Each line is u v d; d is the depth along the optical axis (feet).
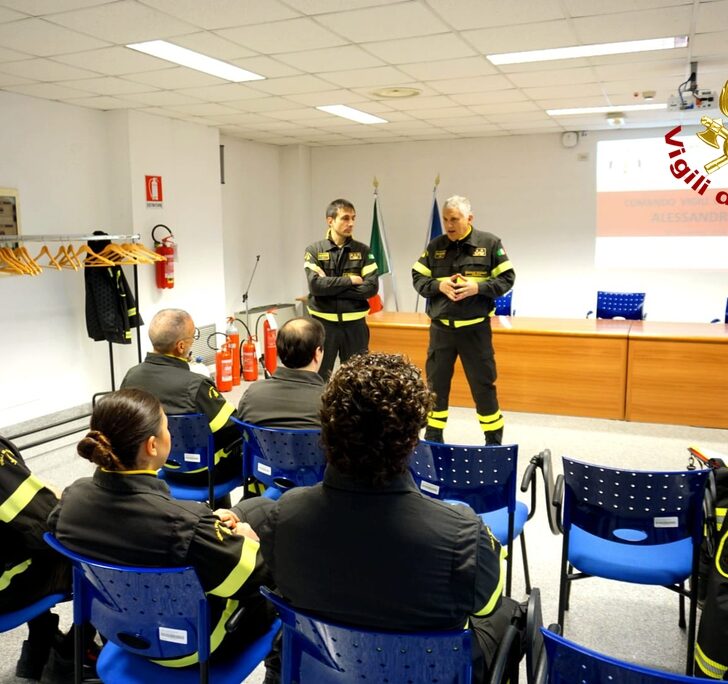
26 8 9.82
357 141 26.32
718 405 16.30
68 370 17.63
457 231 12.82
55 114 16.81
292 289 28.45
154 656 4.86
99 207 18.30
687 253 23.72
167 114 19.10
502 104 18.31
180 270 20.54
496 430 13.41
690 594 6.72
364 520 3.70
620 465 13.92
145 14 10.21
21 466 5.71
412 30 11.23
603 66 13.97
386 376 3.76
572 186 24.61
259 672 7.15
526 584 8.64
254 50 12.35
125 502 4.69
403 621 3.69
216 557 4.67
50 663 6.67
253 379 22.02
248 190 25.80
